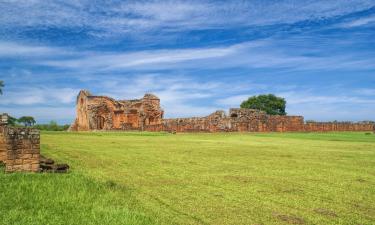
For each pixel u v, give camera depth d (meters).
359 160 20.42
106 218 8.69
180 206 10.07
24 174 12.96
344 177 14.72
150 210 9.62
